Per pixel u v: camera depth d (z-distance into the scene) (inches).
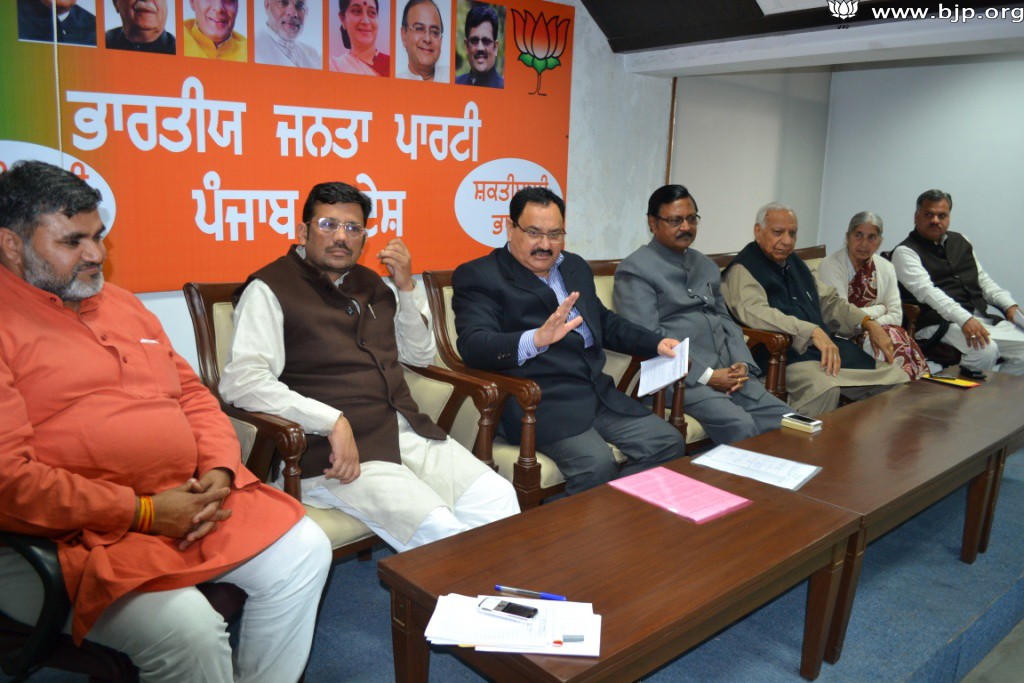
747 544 62.7
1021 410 103.7
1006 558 100.9
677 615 51.9
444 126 126.7
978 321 154.6
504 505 80.4
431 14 121.3
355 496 74.0
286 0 105.8
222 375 76.2
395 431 82.4
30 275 58.8
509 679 49.4
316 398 79.5
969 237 199.2
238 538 61.2
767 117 192.4
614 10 141.3
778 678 74.3
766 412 113.1
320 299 81.1
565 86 142.6
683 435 107.1
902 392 113.0
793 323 123.1
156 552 57.4
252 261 109.4
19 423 54.9
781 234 129.7
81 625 52.1
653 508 69.8
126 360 63.7
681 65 142.8
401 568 58.1
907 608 87.2
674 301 116.8
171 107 98.5
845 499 72.3
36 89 87.9
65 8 88.6
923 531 108.8
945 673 80.9
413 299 91.2
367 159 118.5
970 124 194.4
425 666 61.2
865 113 211.8
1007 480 128.6
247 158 106.2
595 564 59.1
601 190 154.3
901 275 161.8
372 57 116.0
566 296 103.7
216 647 55.4
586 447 92.1
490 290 98.0
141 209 98.2
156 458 62.6
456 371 94.5
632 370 111.4
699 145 173.6
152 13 95.0
